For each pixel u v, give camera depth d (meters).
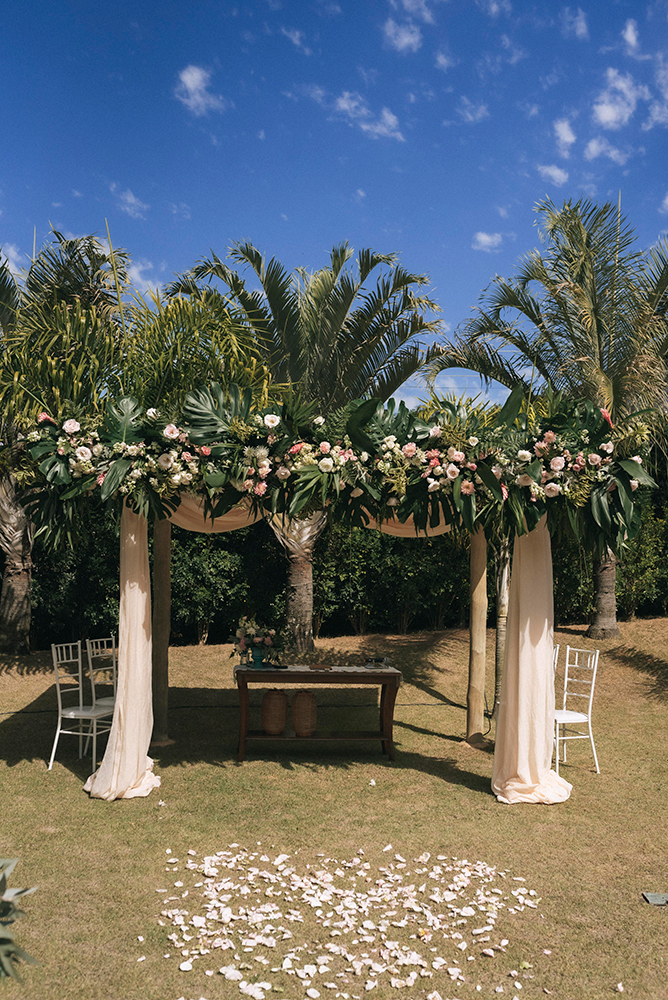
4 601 10.36
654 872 4.62
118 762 5.89
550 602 6.11
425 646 11.20
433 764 7.00
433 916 3.96
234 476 5.72
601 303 10.34
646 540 12.55
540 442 5.67
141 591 6.08
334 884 4.37
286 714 7.17
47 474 5.61
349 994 3.27
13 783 6.16
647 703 9.18
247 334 7.59
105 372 6.89
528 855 4.87
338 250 10.85
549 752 6.05
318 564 11.84
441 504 6.07
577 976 3.44
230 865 4.59
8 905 2.17
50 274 10.27
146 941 3.68
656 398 9.76
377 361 11.17
